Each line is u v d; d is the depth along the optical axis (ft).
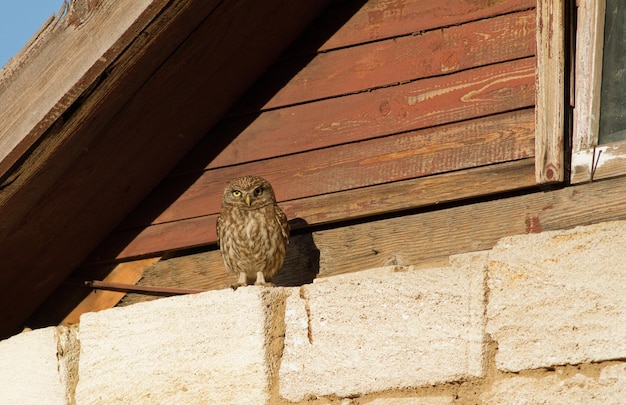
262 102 39.55
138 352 31.30
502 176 35.12
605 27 34.86
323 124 38.47
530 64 35.86
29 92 33.73
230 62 37.42
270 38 37.96
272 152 38.96
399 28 38.06
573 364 26.81
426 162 36.40
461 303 28.22
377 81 37.99
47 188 35.86
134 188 39.24
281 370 29.71
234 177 39.29
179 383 30.55
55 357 32.48
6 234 36.86
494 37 36.58
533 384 27.14
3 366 32.99
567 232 27.68
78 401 31.68
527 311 27.53
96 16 33.27
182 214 39.70
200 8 33.71
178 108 37.40
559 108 34.01
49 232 37.83
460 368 27.84
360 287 29.40
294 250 38.09
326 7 39.29
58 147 34.45
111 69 33.58
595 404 26.40
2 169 34.17
